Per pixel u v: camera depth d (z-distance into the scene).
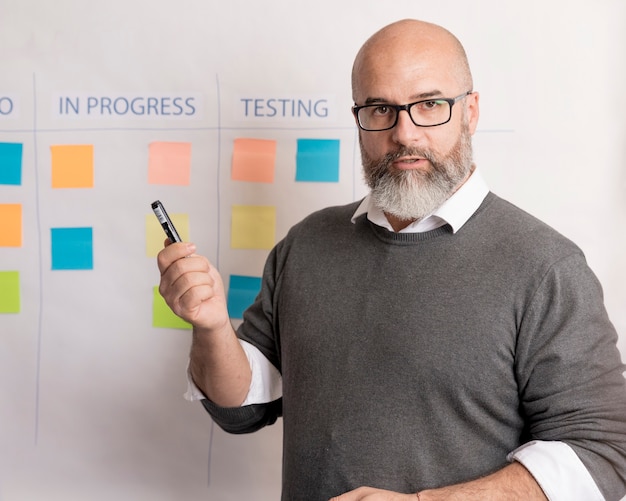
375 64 0.98
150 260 1.46
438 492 0.88
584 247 1.34
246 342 1.17
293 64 1.41
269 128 1.42
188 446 1.47
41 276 1.48
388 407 0.97
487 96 1.36
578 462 0.86
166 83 1.44
